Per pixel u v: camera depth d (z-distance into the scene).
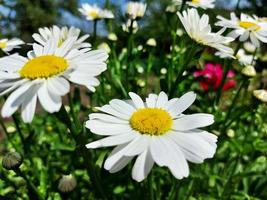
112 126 0.14
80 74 0.13
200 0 0.23
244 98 0.25
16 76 0.14
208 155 0.13
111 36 0.24
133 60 0.23
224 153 0.27
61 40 0.18
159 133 0.13
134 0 0.26
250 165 0.25
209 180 0.22
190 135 0.13
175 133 0.13
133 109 0.15
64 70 0.14
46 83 0.13
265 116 0.25
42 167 0.23
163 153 0.12
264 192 0.24
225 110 0.31
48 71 0.13
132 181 0.20
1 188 0.22
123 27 0.24
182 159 0.12
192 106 0.24
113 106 0.15
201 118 0.14
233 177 0.22
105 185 0.20
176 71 0.23
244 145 0.23
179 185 0.20
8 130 0.26
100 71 0.14
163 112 0.14
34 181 0.22
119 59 0.26
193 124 0.13
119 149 0.13
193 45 0.17
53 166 0.25
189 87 0.23
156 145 0.13
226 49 0.17
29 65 0.14
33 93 0.13
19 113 0.26
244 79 0.21
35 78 0.13
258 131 0.26
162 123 0.13
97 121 0.14
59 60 0.14
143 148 0.13
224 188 0.22
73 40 0.15
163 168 0.21
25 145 0.22
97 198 0.22
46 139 0.28
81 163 0.24
